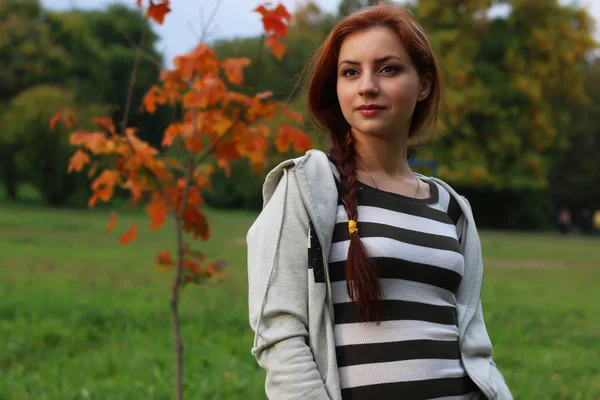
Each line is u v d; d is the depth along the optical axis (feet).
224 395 15.67
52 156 102.78
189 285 32.68
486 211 121.08
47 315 23.70
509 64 105.91
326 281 5.50
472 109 104.27
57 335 21.04
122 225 73.31
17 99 105.19
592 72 126.11
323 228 5.56
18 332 20.89
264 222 5.71
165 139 12.28
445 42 104.01
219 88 11.52
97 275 35.94
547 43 105.19
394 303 5.53
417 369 5.43
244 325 23.73
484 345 6.05
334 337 5.48
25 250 46.65
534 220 120.88
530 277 45.75
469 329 6.07
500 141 107.14
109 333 22.11
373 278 5.38
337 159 5.98
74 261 42.06
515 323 25.82
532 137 108.88
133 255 46.85
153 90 12.33
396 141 6.17
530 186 108.78
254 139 11.81
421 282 5.66
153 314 24.48
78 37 125.59
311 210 5.57
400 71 5.91
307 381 5.21
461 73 101.86
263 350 5.42
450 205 6.49
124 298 27.99
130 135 12.14
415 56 5.97
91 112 103.09
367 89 5.82
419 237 5.77
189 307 26.04
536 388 17.16
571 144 128.98
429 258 5.71
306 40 94.84
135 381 16.49
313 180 5.71
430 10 105.09
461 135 105.91
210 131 11.82
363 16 5.99
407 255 5.61
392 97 5.87
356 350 5.43
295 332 5.37
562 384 18.11
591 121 126.31
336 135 6.26
